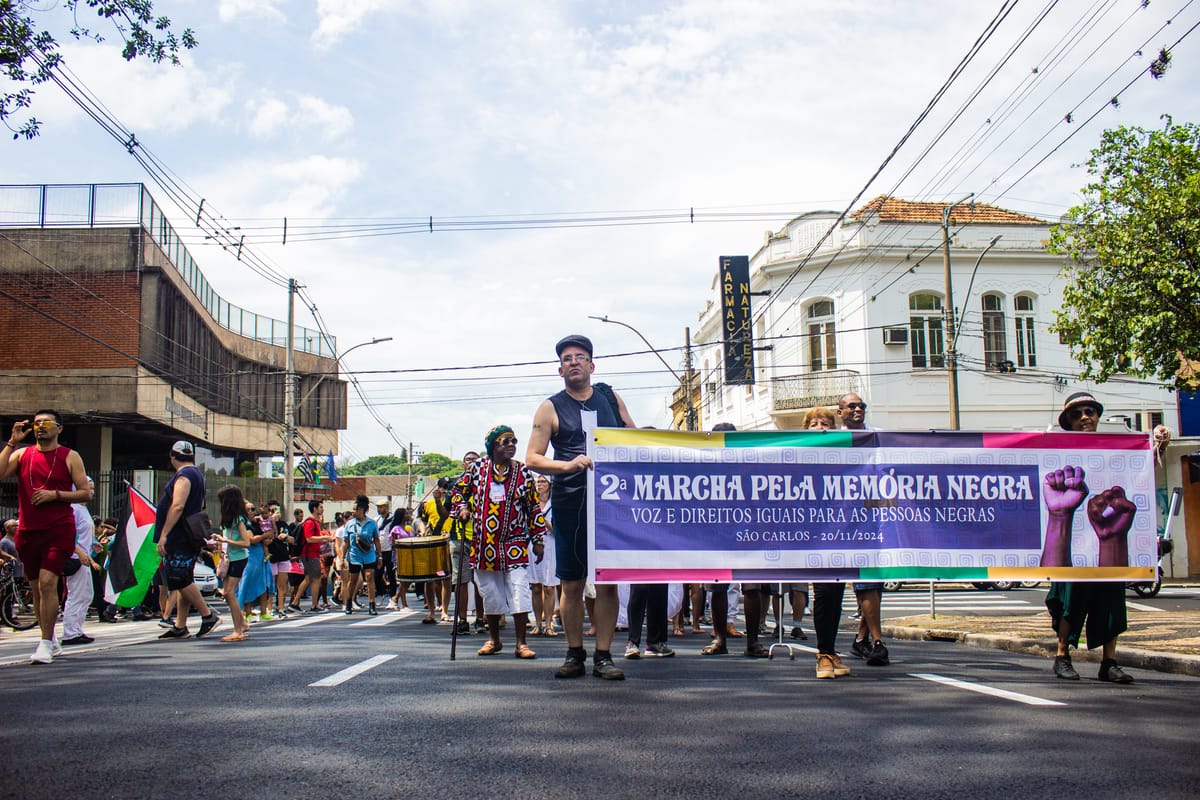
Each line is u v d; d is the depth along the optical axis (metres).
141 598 10.95
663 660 7.56
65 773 3.45
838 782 3.45
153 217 28.16
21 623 14.02
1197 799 3.28
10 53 9.96
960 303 29.08
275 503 15.07
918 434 6.91
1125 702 5.27
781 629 8.50
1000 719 4.67
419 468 119.88
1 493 20.56
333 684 5.64
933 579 6.79
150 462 36.16
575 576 6.23
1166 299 13.66
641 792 3.29
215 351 37.12
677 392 51.91
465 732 4.23
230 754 3.76
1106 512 6.89
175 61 10.70
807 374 29.39
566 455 6.44
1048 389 29.09
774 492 6.69
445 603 12.90
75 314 26.62
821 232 30.38
